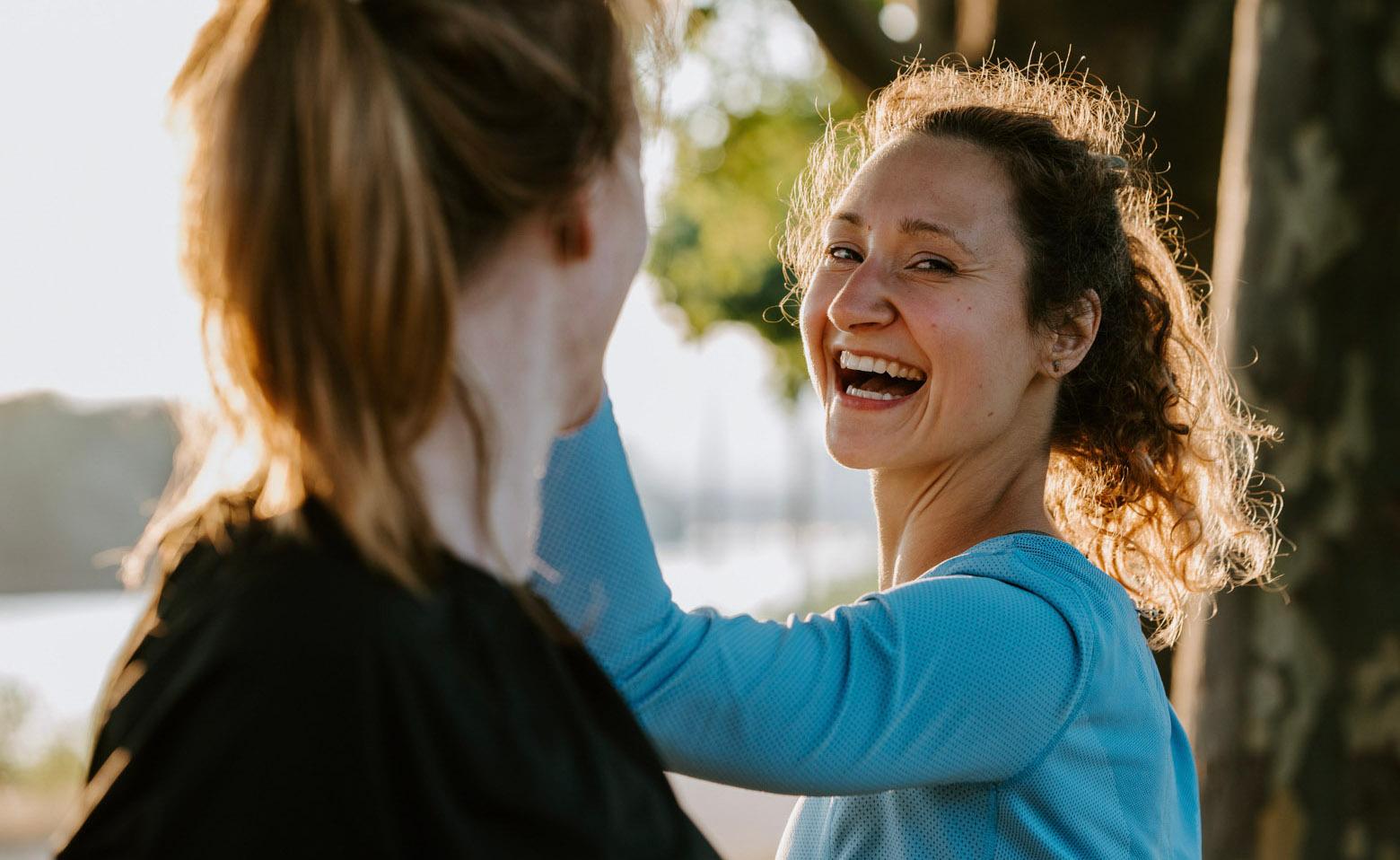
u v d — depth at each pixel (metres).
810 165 2.14
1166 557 1.88
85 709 11.03
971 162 1.61
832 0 3.68
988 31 3.78
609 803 0.86
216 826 0.75
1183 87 3.65
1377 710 2.69
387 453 0.81
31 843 7.96
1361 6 2.77
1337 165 2.77
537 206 0.87
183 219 0.87
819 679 1.25
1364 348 2.74
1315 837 2.71
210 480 0.92
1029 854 1.40
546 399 0.96
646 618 1.19
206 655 0.78
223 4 0.88
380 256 0.79
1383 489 2.71
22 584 20.30
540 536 1.17
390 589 0.80
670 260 9.59
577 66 0.88
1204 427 1.90
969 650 1.32
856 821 1.54
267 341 0.81
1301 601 2.74
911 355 1.58
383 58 0.81
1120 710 1.46
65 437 20.83
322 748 0.76
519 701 0.84
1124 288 1.74
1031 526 1.63
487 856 0.80
